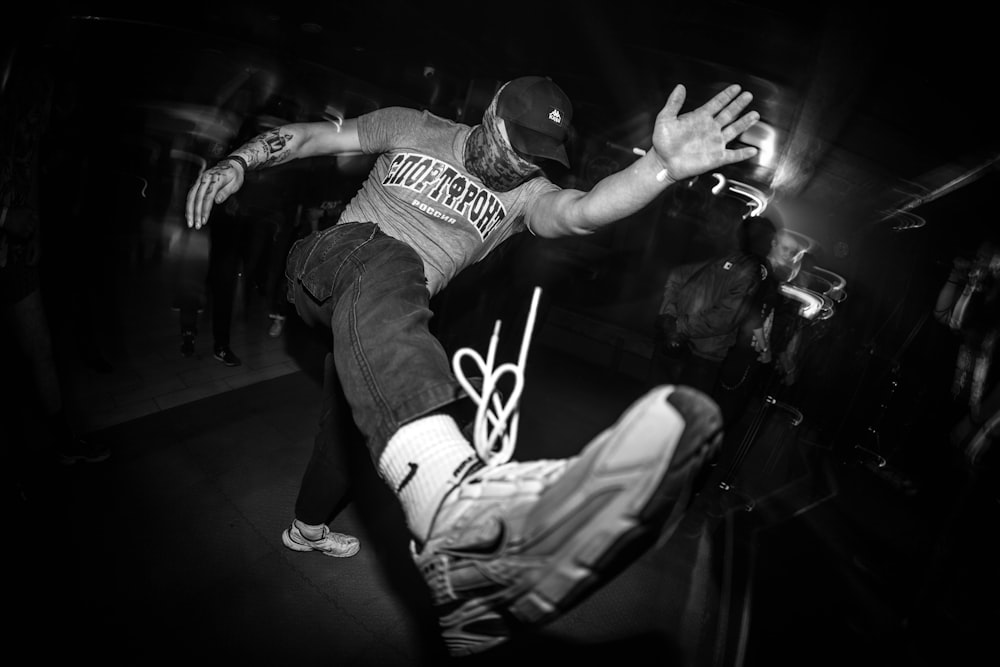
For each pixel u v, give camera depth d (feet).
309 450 10.95
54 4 7.89
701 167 4.70
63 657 5.94
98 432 9.81
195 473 9.43
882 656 8.80
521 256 15.19
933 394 17.03
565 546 2.92
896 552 12.54
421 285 5.02
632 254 22.47
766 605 9.83
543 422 15.25
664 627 8.80
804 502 14.30
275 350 15.30
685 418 2.95
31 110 7.27
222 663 6.38
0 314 7.51
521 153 5.59
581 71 18.57
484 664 7.29
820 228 21.06
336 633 7.16
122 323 14.52
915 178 16.42
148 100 15.76
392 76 19.85
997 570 8.05
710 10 14.16
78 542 7.41
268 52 17.61
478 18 18.06
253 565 7.86
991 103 12.14
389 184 5.99
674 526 3.67
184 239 17.51
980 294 12.17
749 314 11.21
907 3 10.55
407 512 3.96
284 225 14.96
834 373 19.27
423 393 4.10
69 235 10.99
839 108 14.96
